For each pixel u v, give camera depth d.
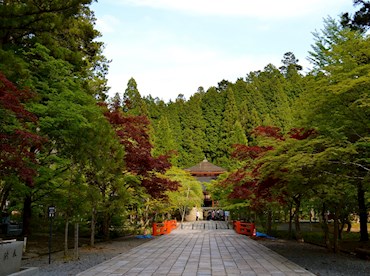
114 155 15.82
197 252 14.07
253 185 19.39
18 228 20.00
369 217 26.98
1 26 11.34
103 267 10.27
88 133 13.05
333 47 11.41
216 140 65.00
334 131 9.91
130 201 19.42
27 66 12.12
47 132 12.66
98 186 15.75
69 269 9.88
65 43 16.88
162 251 14.41
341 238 18.78
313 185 12.25
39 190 15.26
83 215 13.09
